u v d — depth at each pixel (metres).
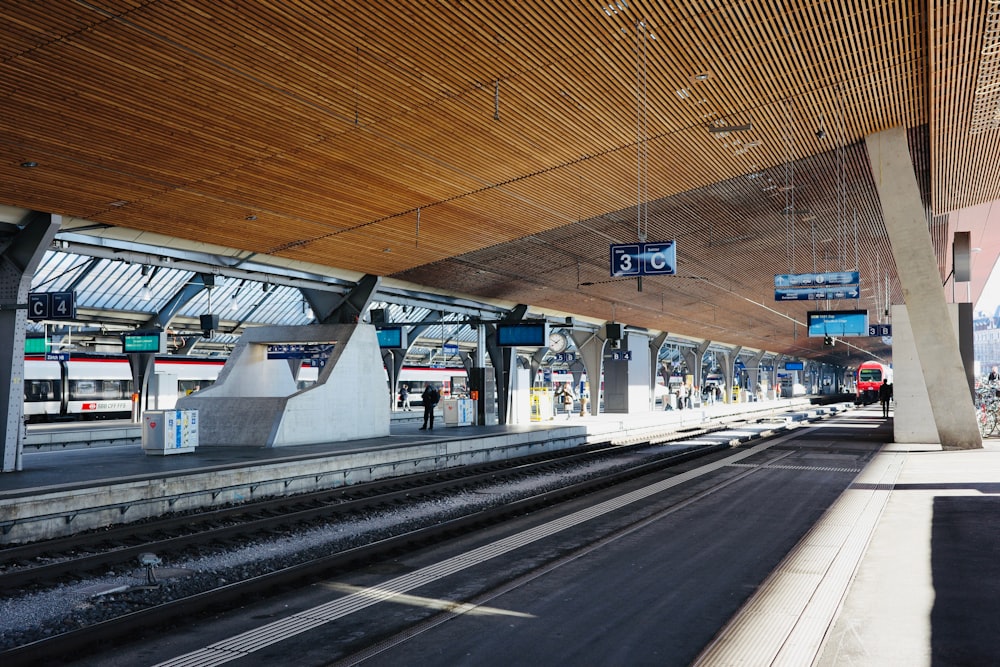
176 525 11.97
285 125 13.11
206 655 5.78
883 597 6.76
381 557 9.26
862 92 15.95
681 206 22.69
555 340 43.91
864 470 16.22
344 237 19.47
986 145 19.92
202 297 33.34
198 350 40.16
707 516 11.18
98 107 11.45
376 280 23.33
